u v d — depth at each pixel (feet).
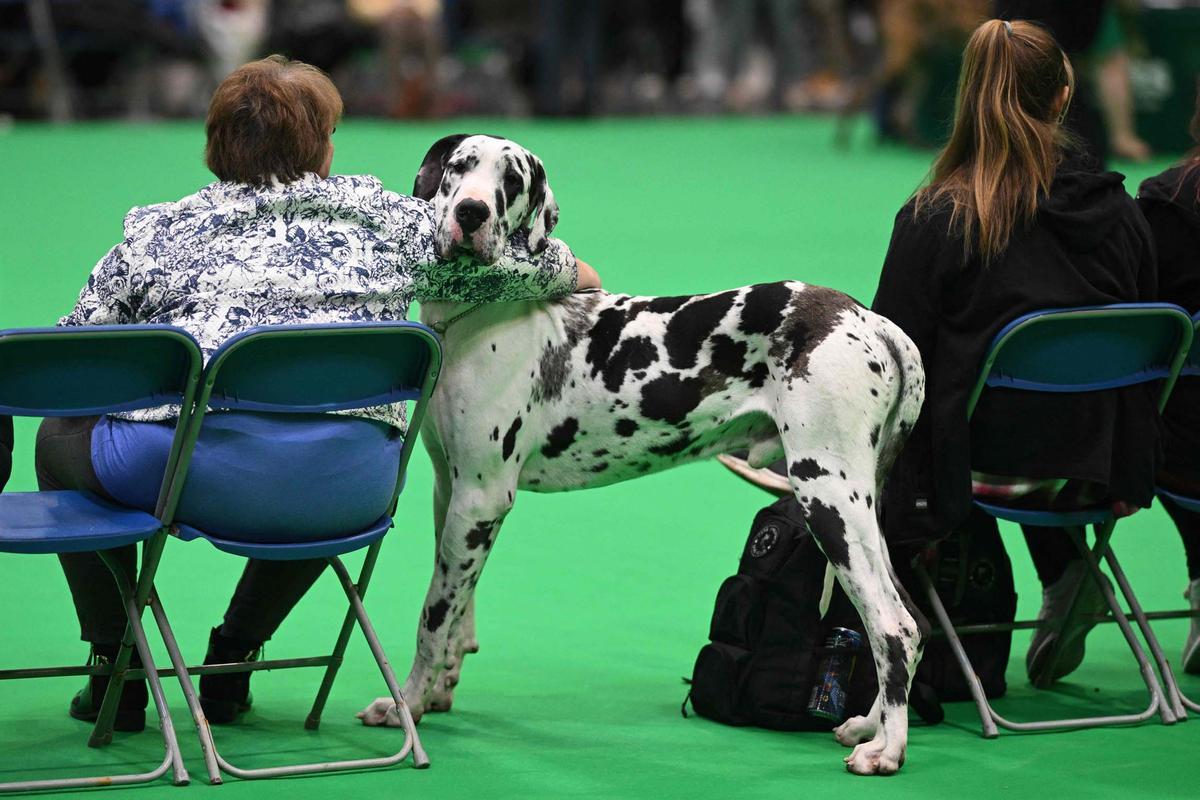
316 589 22.93
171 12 86.99
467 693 19.12
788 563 17.99
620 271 44.78
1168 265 19.71
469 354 17.38
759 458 17.70
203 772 16.11
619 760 16.78
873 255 48.24
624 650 20.79
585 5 90.17
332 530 16.25
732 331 17.43
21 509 16.03
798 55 98.17
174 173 63.67
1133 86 69.72
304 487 15.88
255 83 16.30
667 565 24.48
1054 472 17.89
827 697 17.72
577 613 22.21
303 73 16.60
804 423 16.79
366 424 16.24
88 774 16.02
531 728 17.85
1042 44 18.22
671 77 101.45
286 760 16.65
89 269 44.39
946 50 74.95
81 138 76.07
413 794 15.58
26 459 28.68
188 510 15.78
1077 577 19.83
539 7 91.09
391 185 56.18
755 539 18.43
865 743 16.65
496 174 16.83
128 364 14.85
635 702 18.88
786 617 17.95
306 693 19.01
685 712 18.47
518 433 17.56
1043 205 17.76
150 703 18.38
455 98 91.61
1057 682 20.04
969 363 17.53
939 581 19.02
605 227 53.47
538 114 91.25
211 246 16.05
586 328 17.87
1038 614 21.48
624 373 17.62
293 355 15.40
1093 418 17.93
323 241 16.31
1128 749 17.30
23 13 83.10
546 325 17.76
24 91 84.38
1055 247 17.80
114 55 87.15
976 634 19.06
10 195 57.57
